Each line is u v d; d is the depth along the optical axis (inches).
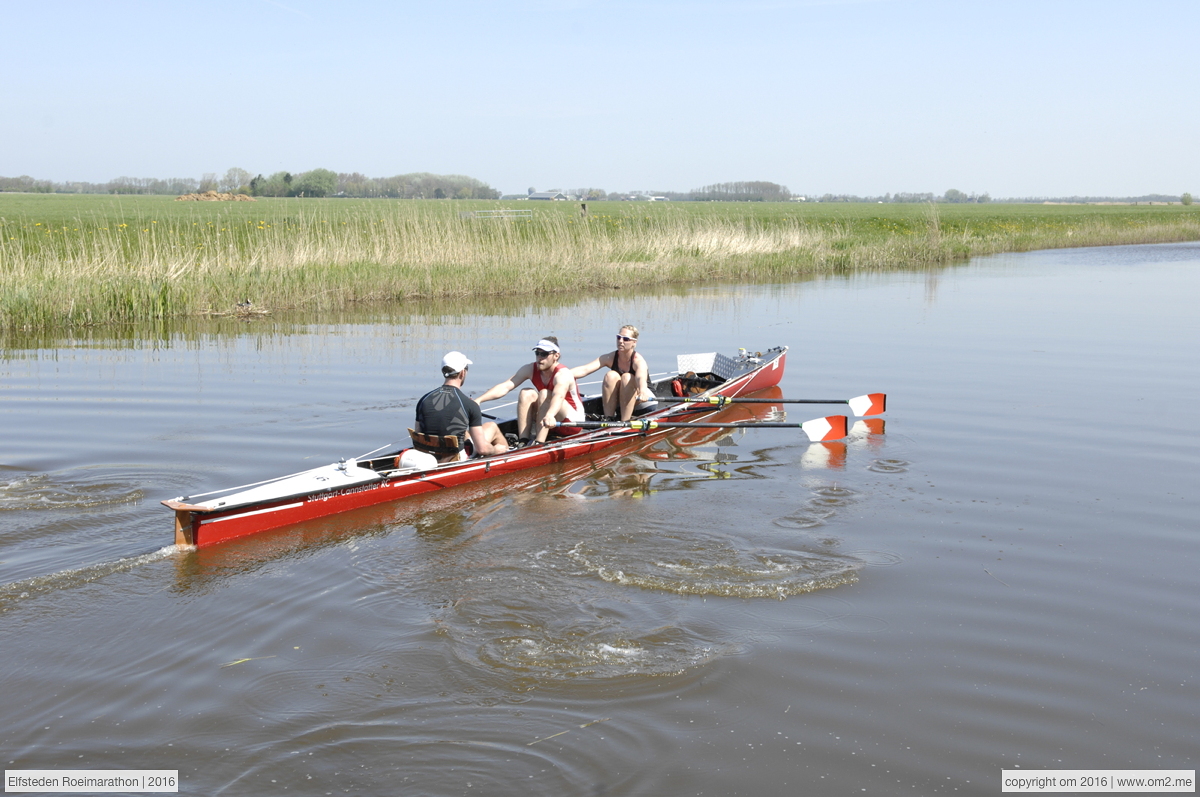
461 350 554.9
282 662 184.9
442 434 309.7
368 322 677.3
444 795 143.1
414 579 227.0
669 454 356.5
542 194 7367.1
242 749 155.1
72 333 627.2
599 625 201.2
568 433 353.7
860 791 144.9
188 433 360.2
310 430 367.6
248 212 2158.0
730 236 1236.5
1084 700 171.8
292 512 266.2
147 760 152.0
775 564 235.9
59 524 259.4
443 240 981.2
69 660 184.7
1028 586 223.8
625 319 701.9
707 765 151.1
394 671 181.3
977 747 157.0
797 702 170.2
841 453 350.0
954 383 474.0
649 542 252.4
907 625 202.1
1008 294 900.0
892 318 720.3
